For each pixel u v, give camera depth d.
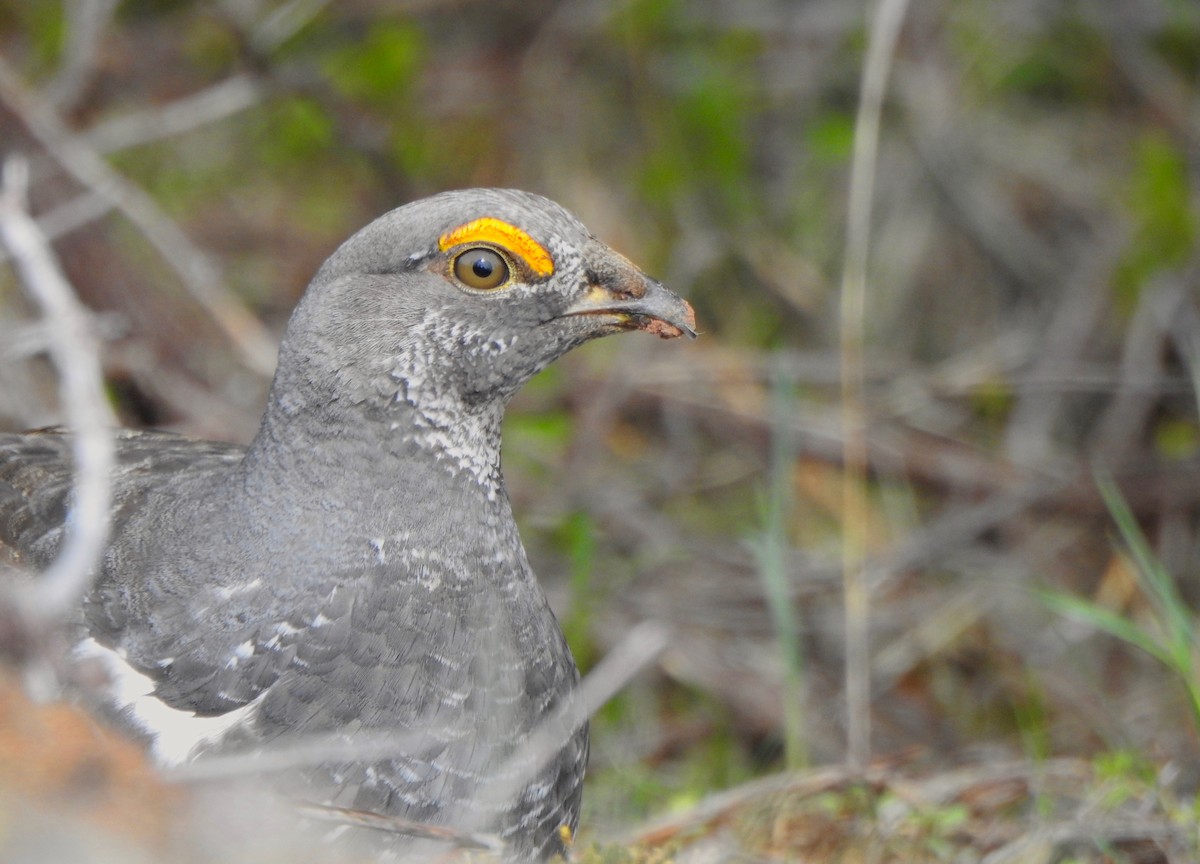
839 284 14.80
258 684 6.56
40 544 7.21
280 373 6.93
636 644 10.30
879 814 8.40
